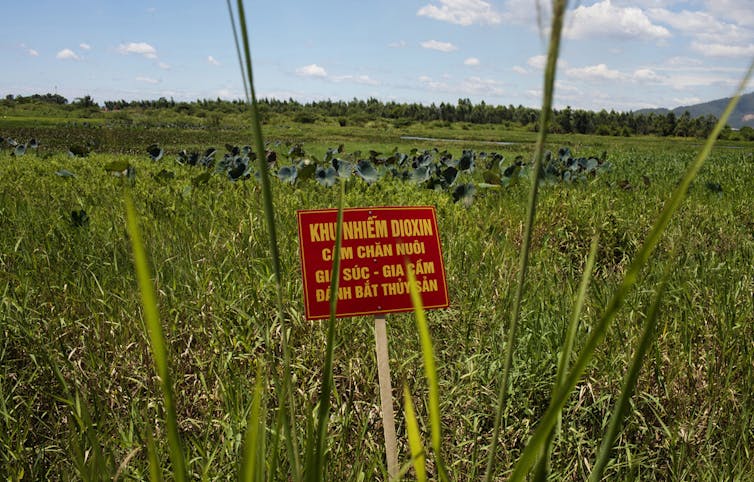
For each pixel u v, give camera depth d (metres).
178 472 0.65
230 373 3.11
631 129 131.88
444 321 3.87
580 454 2.75
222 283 3.93
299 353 3.41
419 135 82.00
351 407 3.04
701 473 2.65
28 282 3.88
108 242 4.69
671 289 4.12
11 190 7.34
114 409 2.97
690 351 3.37
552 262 5.03
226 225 5.48
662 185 10.53
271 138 52.00
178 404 3.03
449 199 8.13
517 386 3.09
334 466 2.50
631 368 0.68
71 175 9.32
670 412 3.07
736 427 2.89
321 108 166.62
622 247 5.76
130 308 3.67
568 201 7.21
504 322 3.67
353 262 2.47
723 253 5.56
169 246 4.68
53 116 118.06
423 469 0.77
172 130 63.47
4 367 3.16
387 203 7.88
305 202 7.18
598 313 3.67
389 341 3.56
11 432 2.72
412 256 2.54
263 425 0.96
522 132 109.50
